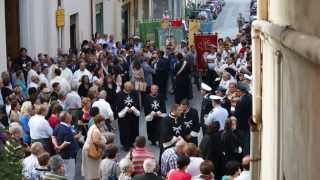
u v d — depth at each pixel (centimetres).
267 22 746
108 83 2338
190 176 1221
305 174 471
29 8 2859
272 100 721
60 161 1218
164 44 3959
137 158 1415
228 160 1533
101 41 3366
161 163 1407
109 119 1919
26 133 1627
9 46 2859
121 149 2125
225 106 1916
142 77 2588
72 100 1956
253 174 916
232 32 5822
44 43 3034
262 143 875
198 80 3253
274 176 707
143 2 5416
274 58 668
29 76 2264
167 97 3083
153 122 2134
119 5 4538
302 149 484
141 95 2608
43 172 1218
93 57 2594
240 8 7394
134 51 3198
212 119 1802
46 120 1622
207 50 3222
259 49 873
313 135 433
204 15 6338
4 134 766
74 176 1652
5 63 2433
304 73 464
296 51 471
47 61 2445
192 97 2973
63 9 3183
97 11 4103
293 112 528
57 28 3186
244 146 1805
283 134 612
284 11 604
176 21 4009
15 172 716
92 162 1594
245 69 2259
